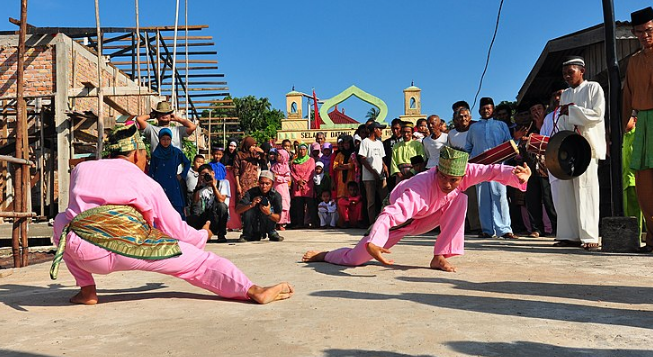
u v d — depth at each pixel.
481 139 8.15
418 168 9.61
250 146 10.76
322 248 7.01
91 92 11.85
